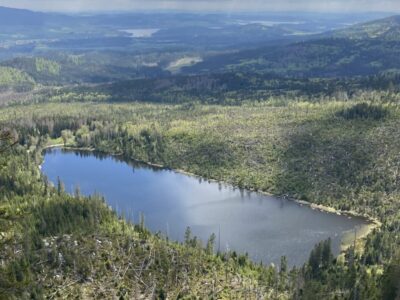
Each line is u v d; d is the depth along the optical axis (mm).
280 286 187625
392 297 151250
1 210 58812
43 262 182500
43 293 167000
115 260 193250
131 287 180500
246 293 180750
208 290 182125
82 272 183125
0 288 54375
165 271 190625
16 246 181625
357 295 166500
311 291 167750
